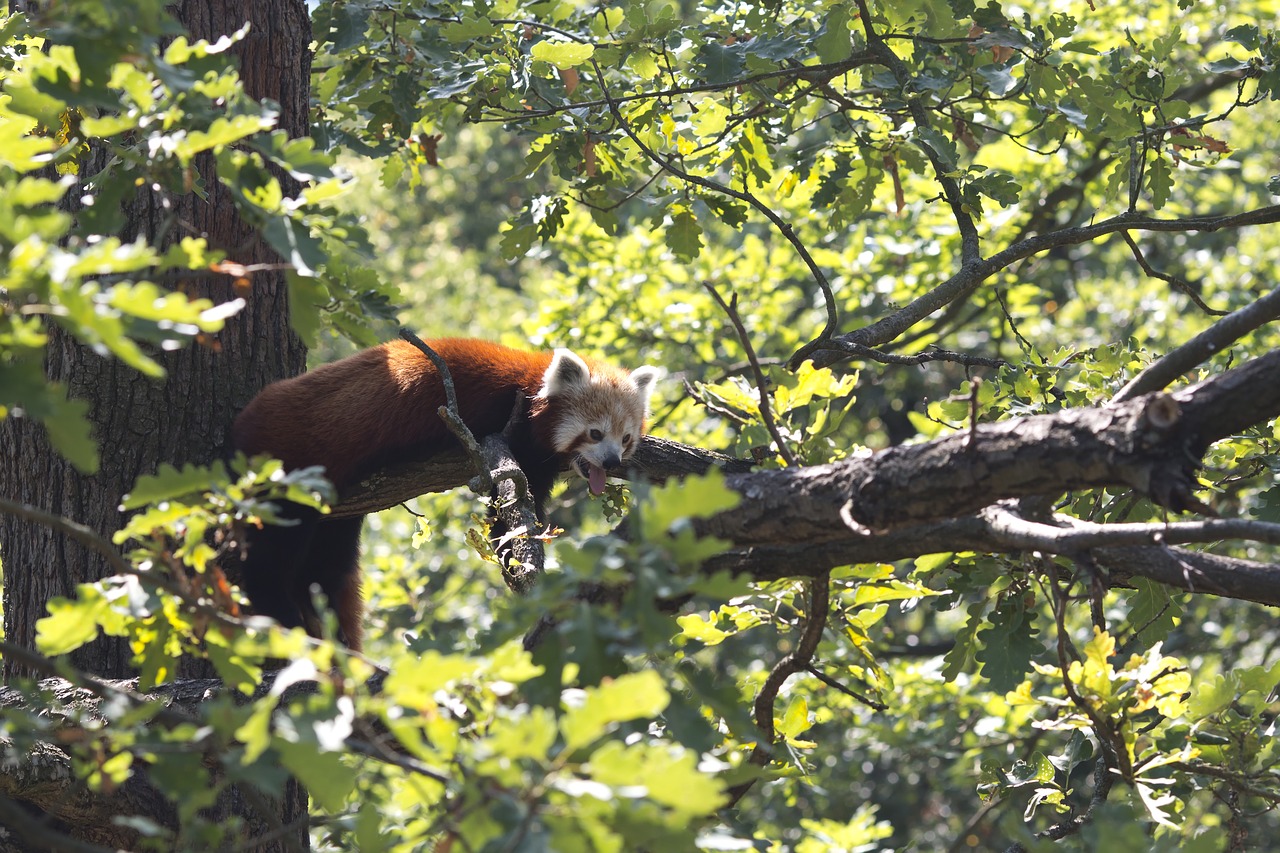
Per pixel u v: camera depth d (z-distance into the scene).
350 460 9.55
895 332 9.42
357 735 5.55
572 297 16.58
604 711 3.25
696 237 10.41
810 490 5.30
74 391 8.34
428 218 44.62
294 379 9.47
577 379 11.62
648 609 3.61
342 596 11.02
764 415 5.97
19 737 4.37
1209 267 18.45
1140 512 7.61
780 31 9.94
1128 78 9.46
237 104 4.49
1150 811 5.65
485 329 29.00
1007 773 7.50
